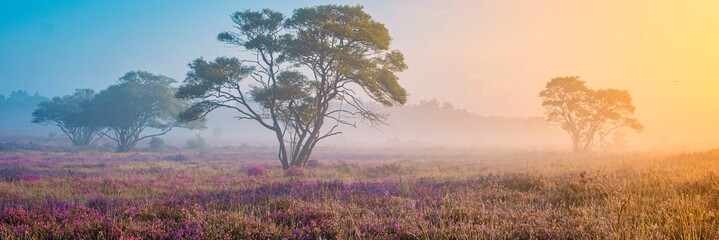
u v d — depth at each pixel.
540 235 5.05
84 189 12.38
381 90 23.05
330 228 5.70
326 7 21.73
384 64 23.91
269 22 22.06
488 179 11.73
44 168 24.56
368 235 5.32
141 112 53.97
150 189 12.51
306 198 9.09
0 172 19.55
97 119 52.62
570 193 8.43
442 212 6.61
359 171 21.80
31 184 13.59
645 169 12.95
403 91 22.62
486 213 6.40
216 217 6.47
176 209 7.29
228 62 22.89
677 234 4.98
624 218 5.71
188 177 17.33
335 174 19.73
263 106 23.06
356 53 22.81
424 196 9.09
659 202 6.91
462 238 4.99
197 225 5.96
